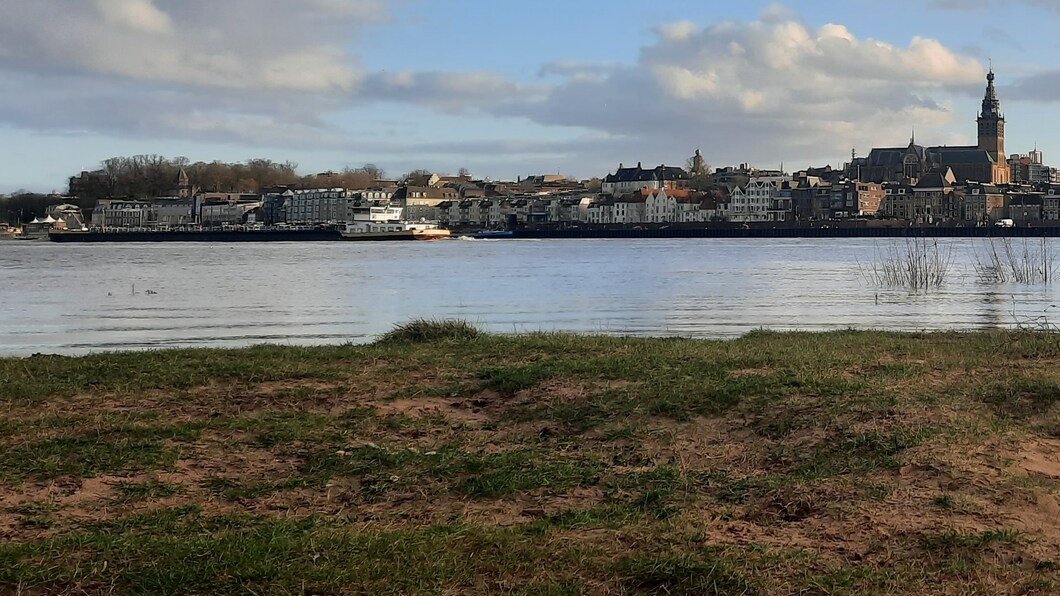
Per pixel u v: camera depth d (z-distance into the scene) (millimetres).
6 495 11109
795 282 61500
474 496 11109
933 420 13617
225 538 9352
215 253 133875
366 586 8320
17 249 159500
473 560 8906
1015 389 15602
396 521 10258
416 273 77250
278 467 12383
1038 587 8469
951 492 10891
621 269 81688
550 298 50594
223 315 41312
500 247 159500
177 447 13125
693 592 8375
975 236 198000
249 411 15477
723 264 89188
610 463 12523
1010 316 38688
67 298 51031
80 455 12609
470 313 42312
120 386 17312
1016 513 10273
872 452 12469
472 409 15719
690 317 39438
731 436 13633
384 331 35094
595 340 23281
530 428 14375
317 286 61594
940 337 24875
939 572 8773
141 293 55031
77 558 8867
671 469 12062
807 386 15781
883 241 176000
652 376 17156
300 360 20172
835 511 10344
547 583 8430
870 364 18609
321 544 9203
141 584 8336
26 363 19797
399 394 16531
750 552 9203
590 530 9859
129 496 11078
